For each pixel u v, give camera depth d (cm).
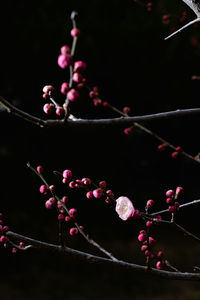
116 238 557
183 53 586
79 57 582
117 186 632
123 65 601
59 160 594
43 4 581
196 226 575
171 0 307
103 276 445
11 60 558
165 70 602
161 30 585
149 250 120
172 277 121
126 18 602
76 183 123
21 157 577
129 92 610
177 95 611
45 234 533
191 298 405
